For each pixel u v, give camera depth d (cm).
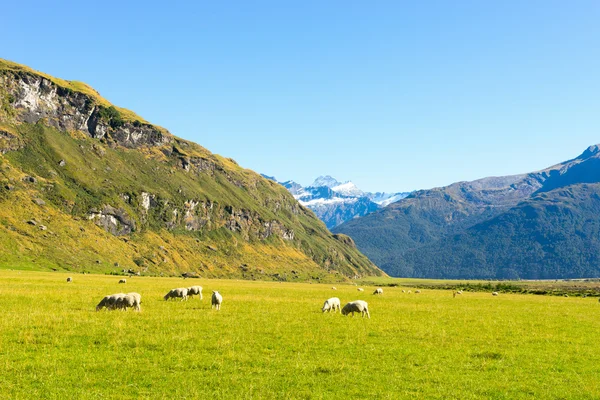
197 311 4134
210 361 2433
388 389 2114
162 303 4775
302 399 1953
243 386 2077
